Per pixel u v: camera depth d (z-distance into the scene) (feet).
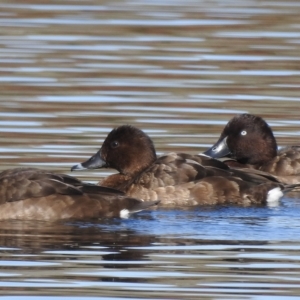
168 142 54.60
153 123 57.82
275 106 61.46
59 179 44.47
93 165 49.62
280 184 47.93
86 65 70.38
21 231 41.39
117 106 61.16
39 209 43.60
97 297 33.37
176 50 74.38
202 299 33.22
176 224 42.57
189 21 82.07
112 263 36.81
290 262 36.96
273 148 53.16
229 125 53.06
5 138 54.65
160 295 33.63
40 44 75.82
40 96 63.21
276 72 69.15
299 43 76.48
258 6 87.40
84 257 37.50
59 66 69.97
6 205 43.73
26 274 35.58
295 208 46.21
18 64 70.44
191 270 36.04
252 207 46.47
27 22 81.61
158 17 83.30
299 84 66.23
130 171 49.47
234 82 66.44
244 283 34.76
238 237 40.29
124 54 73.36
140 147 49.47
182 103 61.62
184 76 67.67
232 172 48.08
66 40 77.00
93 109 60.49
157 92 64.08
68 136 55.26
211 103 61.98
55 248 38.65
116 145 49.52
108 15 83.92
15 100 62.34
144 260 37.17
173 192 47.24
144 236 40.40
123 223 42.88
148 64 70.69
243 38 77.61
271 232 41.14
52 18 82.89
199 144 54.54
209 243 39.37
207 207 46.62
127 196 44.50
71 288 34.22
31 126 57.00
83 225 42.50
